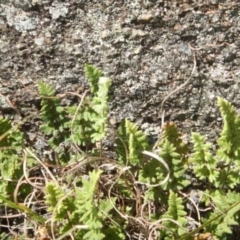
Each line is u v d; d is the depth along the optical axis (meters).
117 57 0.74
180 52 0.74
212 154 0.78
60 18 0.73
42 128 0.76
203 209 0.77
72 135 0.76
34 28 0.74
